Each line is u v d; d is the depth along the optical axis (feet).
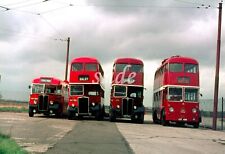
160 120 120.47
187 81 109.50
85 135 67.21
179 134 82.94
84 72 120.88
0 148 39.58
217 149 57.72
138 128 94.43
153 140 65.77
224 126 138.10
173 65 110.32
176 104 109.09
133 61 119.55
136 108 118.01
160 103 118.83
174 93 109.50
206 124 133.59
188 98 109.19
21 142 52.75
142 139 66.18
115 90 118.62
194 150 54.70
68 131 73.92
